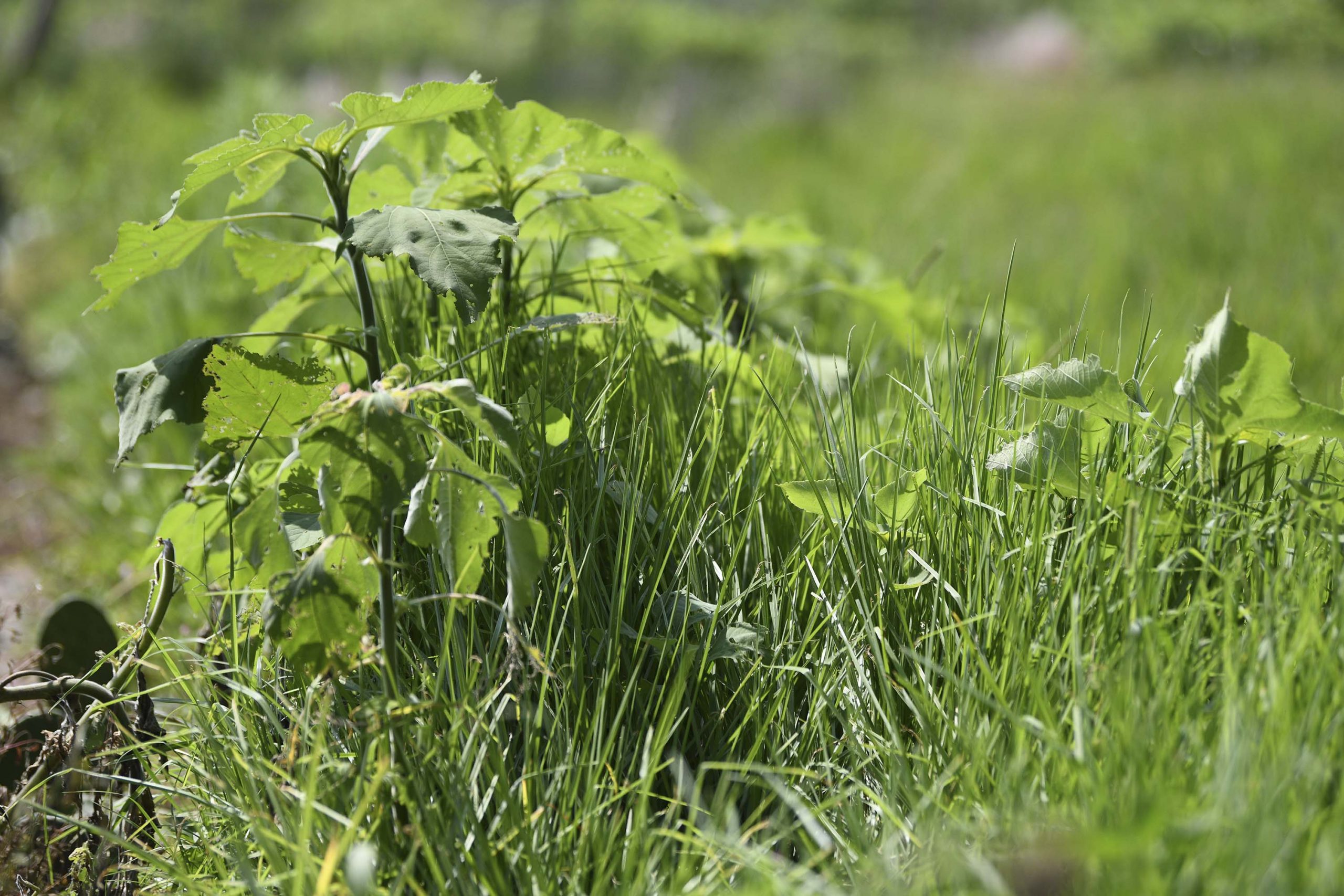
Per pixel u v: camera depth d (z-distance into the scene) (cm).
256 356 155
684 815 155
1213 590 150
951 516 169
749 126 1144
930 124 1072
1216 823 105
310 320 326
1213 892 110
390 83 614
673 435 192
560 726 151
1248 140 795
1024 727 131
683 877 130
